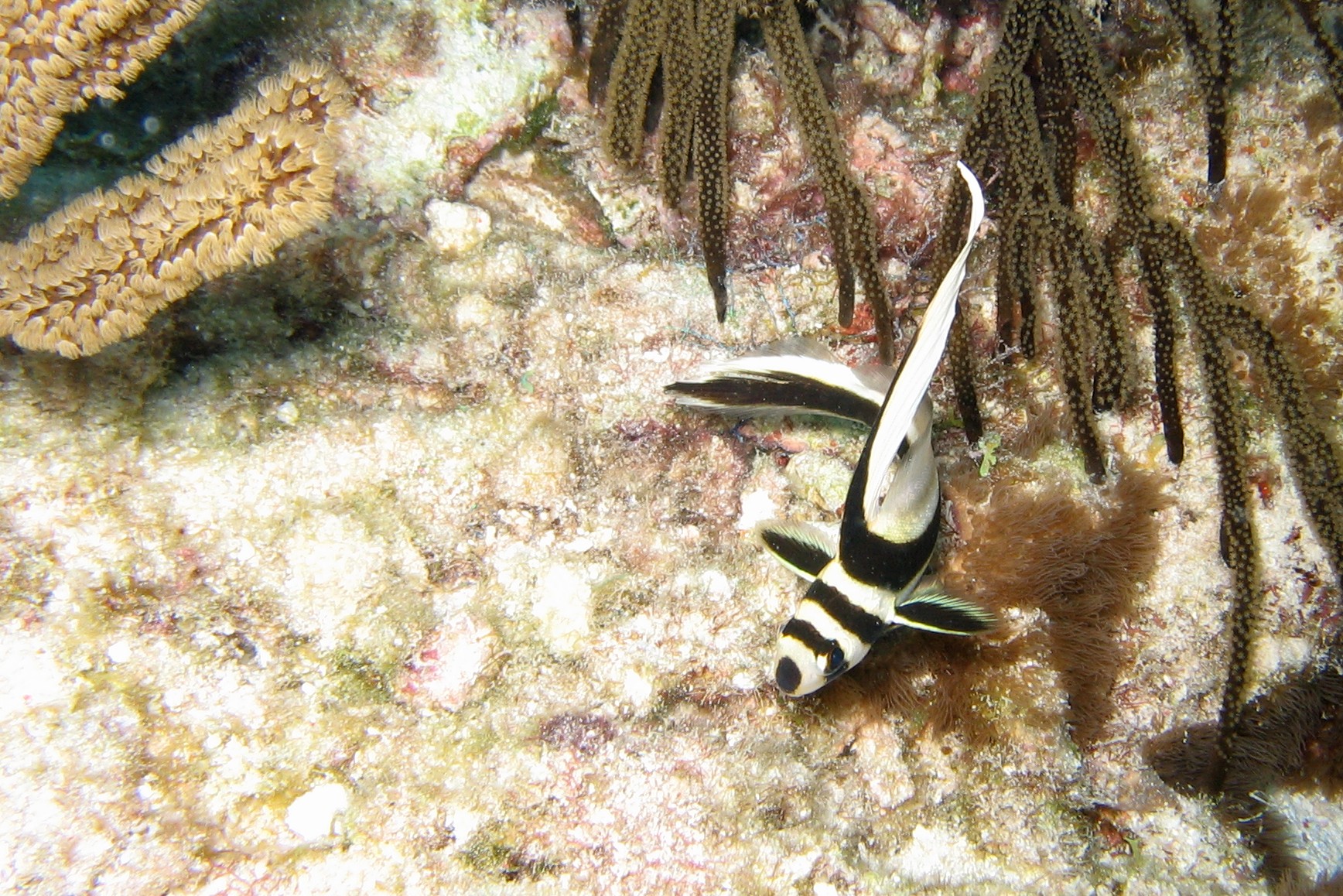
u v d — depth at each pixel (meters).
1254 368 0.35
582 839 0.30
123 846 0.28
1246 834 0.35
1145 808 0.34
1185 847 0.34
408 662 0.31
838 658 0.30
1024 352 0.35
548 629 0.32
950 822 0.32
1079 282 0.33
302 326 0.33
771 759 0.32
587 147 0.35
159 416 0.31
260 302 0.32
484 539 0.32
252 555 0.31
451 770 0.30
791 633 0.30
